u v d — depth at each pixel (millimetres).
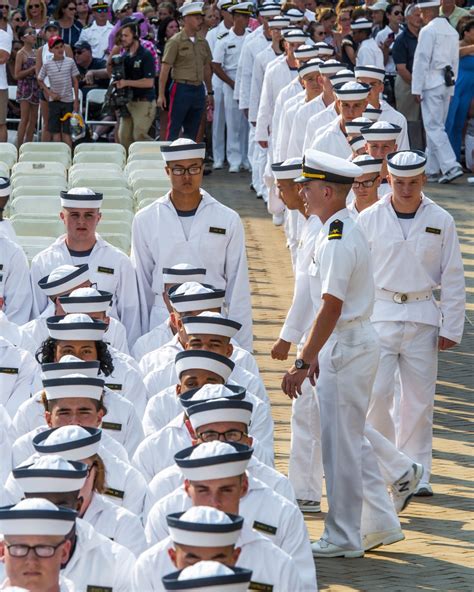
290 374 17578
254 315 32219
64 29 48938
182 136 46906
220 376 16516
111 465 15445
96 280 23062
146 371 19781
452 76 47656
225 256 22953
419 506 20547
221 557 11398
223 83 51844
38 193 33250
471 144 50562
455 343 21203
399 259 21047
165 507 14195
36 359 18984
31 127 47625
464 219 42375
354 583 17094
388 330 20953
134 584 13062
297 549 14125
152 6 53219
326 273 17375
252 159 48031
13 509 11547
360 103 27188
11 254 23531
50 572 11625
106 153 38688
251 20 52906
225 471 12742
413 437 21281
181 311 19031
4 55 46031
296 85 37219
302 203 20391
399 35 49500
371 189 22500
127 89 44312
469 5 53781
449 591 16844
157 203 23016
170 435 16156
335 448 17922
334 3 53406
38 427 16938
